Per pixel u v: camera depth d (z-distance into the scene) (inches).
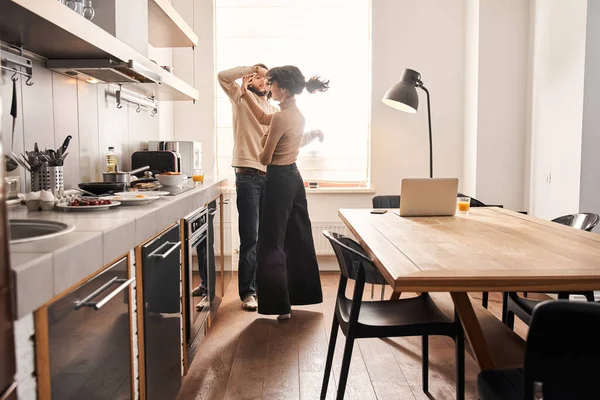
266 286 133.8
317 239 192.2
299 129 131.5
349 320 77.0
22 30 75.3
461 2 189.0
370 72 190.5
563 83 154.8
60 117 104.4
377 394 95.1
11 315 35.8
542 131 167.6
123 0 107.0
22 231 63.1
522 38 177.9
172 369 87.1
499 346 71.4
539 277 60.6
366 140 193.3
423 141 192.2
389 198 148.5
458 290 60.6
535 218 114.3
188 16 187.2
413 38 189.3
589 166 144.8
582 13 143.7
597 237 88.7
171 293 87.0
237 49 191.3
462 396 77.2
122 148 140.2
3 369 34.5
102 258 56.3
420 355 114.0
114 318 59.8
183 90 147.5
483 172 181.3
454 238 87.5
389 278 63.2
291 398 93.7
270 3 190.1
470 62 185.5
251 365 108.0
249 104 139.2
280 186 131.9
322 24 190.5
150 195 95.7
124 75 108.3
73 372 48.4
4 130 84.0
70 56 96.1
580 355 42.7
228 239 174.1
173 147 154.6
